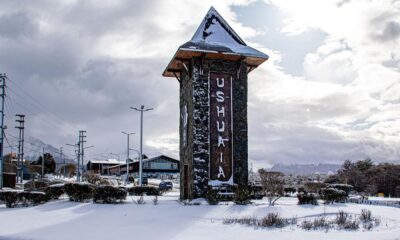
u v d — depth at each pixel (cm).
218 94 3253
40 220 2164
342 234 1781
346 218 2177
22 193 2920
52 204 2845
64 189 3052
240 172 3209
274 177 5347
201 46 3164
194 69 3228
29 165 12006
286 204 2836
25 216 2328
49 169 13800
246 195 2839
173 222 2088
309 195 2867
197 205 2731
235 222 2070
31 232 1783
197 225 1991
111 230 1838
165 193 5156
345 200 3041
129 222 2089
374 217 2333
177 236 1689
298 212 2447
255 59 3322
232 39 3444
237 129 3259
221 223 2058
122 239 1612
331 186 3538
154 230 1842
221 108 3241
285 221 2106
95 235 1702
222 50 3178
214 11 3506
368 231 1894
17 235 1712
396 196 7631
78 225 1991
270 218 2058
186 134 3350
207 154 3142
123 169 13500
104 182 6231
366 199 3712
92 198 2995
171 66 3559
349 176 8300
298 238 1653
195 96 3194
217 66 3284
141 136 6047
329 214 2408
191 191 3116
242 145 3253
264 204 2816
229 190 3120
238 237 1672
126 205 2727
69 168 14562
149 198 3494
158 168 12594
